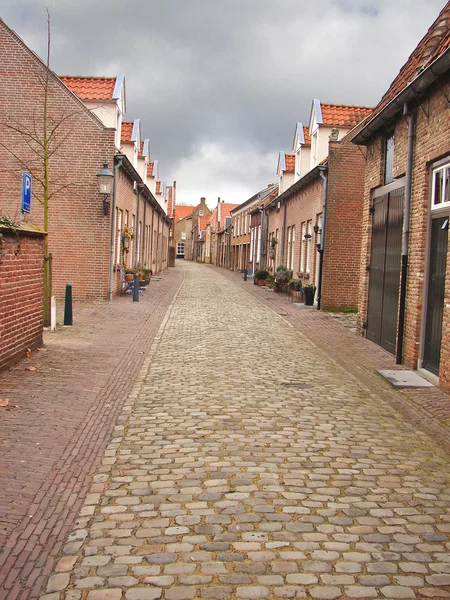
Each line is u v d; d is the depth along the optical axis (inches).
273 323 631.2
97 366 359.6
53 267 713.6
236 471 197.3
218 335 527.5
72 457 206.1
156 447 221.1
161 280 1283.2
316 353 449.7
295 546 147.1
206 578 131.8
